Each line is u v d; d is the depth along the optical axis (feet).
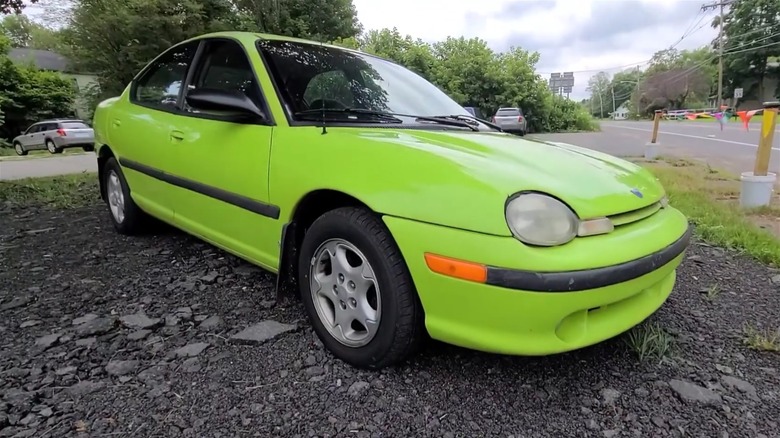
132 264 10.02
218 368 6.25
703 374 6.34
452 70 96.53
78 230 12.69
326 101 7.88
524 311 5.05
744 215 14.62
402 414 5.43
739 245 11.73
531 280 4.95
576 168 6.32
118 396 5.65
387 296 5.79
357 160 6.16
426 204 5.46
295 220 6.96
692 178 21.26
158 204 10.12
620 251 5.40
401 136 6.69
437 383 6.01
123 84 55.31
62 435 4.99
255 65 7.98
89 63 55.47
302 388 5.87
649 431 5.27
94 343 6.84
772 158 29.45
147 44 52.80
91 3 52.80
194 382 5.95
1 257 10.44
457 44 98.89
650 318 7.91
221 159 7.96
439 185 5.46
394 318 5.78
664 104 213.87
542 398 5.77
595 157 7.44
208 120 8.42
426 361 6.45
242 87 8.07
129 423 5.20
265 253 7.56
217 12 55.98
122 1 51.52
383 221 5.74
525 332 5.16
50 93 82.74
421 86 9.78
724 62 176.35
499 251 5.02
